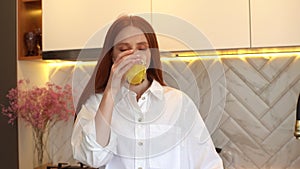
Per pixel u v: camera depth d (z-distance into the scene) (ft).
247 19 5.50
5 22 6.66
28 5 6.87
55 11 6.30
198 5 5.67
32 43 6.75
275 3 5.41
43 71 7.40
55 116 7.09
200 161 3.34
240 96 6.62
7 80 6.61
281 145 6.45
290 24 5.37
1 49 6.66
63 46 6.25
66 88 7.07
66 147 7.34
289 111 6.40
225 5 5.57
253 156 6.57
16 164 6.57
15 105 6.49
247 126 6.59
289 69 6.39
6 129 6.61
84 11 6.16
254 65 6.55
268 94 6.50
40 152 6.96
